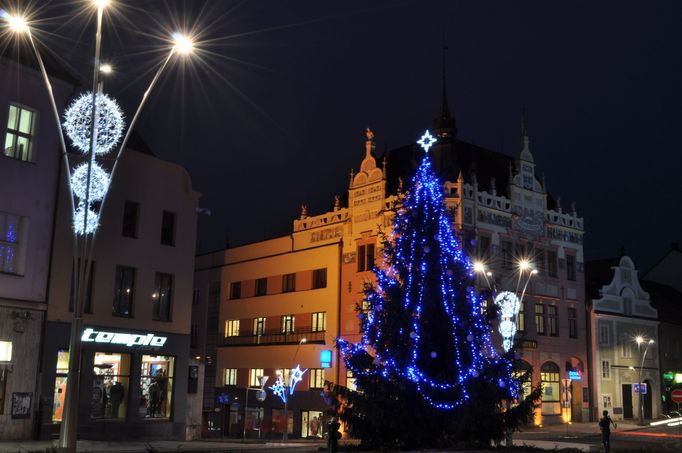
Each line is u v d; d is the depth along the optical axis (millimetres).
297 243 55375
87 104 27031
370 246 49281
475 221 49844
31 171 28062
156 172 33406
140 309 31812
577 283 57000
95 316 29984
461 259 23578
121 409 30422
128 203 32188
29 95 28188
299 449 26797
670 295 71875
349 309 49594
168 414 32312
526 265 46781
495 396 22688
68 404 18734
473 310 23094
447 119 55469
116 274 31250
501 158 58469
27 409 26688
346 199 58500
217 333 60375
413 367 22000
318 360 50406
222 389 57531
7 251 27141
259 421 53875
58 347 28156
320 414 49344
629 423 55531
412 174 24953
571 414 55062
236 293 59812
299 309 53344
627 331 60500
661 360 63312
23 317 27047
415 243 23219
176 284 33469
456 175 52188
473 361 22469
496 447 22688
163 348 32375
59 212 28875
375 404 22141
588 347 57125
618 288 60969
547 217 55750
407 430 22391
